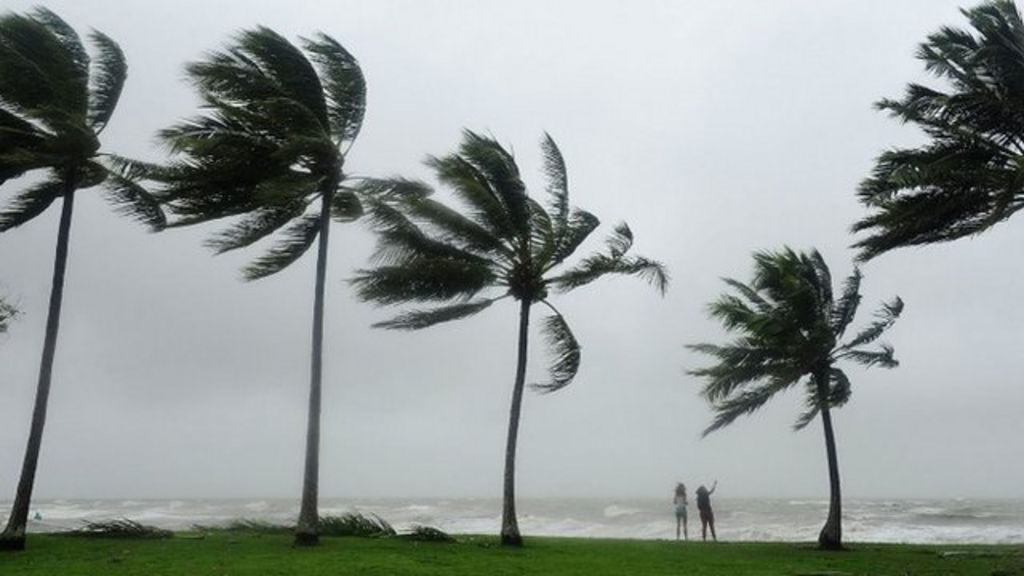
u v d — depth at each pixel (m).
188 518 74.44
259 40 21.25
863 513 79.62
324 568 16.22
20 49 20.69
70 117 19.75
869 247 22.06
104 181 22.06
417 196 22.64
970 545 28.45
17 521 19.62
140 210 23.09
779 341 27.23
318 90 22.12
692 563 19.45
